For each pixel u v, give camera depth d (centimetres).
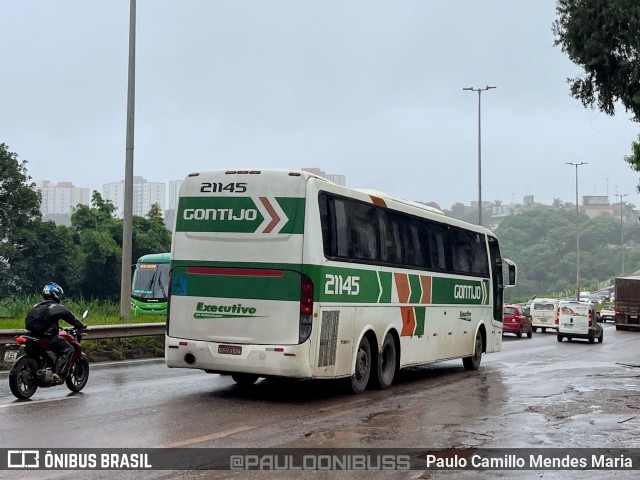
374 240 1342
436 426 999
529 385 1520
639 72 2100
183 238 1217
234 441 859
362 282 1289
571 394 1379
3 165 5206
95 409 1038
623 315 5100
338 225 1225
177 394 1216
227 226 1189
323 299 1167
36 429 888
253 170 1186
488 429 988
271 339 1151
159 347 1995
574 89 2247
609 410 1179
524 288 17738
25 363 1124
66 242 5469
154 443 833
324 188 1193
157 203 6209
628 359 2311
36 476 690
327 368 1188
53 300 1183
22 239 5156
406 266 1469
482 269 1920
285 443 859
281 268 1154
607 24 2102
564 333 3509
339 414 1078
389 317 1392
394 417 1064
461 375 1731
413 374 1744
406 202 1541
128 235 2344
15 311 2416
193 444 834
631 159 2711
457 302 1745
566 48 2209
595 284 16438
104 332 1820
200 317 1192
